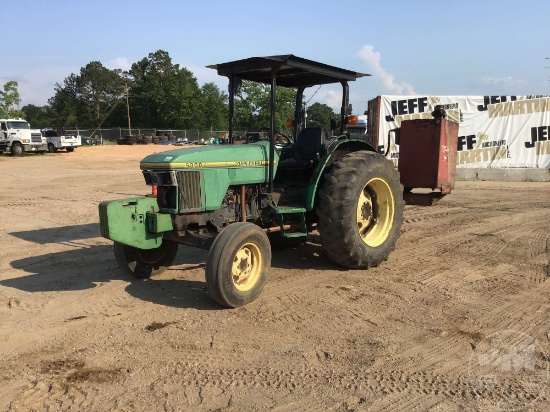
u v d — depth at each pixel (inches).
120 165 874.1
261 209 223.8
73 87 3998.5
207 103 3147.1
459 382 132.8
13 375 139.0
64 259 263.1
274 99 211.2
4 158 1035.9
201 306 192.7
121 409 121.1
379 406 121.8
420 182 271.7
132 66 3425.2
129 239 187.6
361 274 233.5
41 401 125.3
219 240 183.6
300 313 184.1
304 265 249.6
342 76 240.7
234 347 155.6
